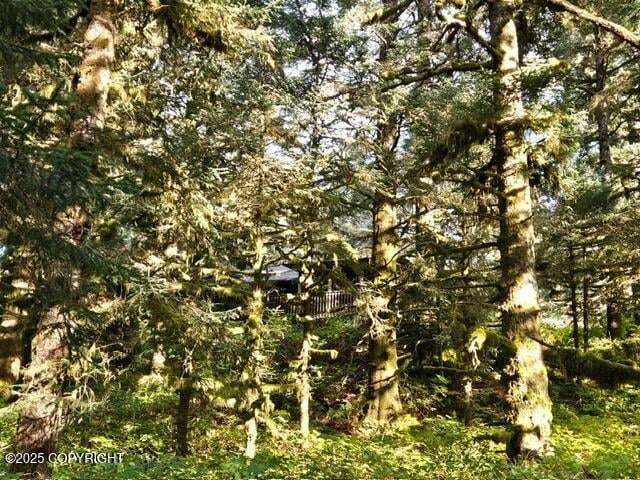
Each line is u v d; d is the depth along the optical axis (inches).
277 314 619.8
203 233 388.5
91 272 284.0
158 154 347.9
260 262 437.7
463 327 509.0
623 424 572.4
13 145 182.4
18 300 356.2
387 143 601.6
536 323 384.5
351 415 606.2
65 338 275.3
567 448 421.1
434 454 441.1
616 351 749.3
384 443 505.7
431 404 666.2
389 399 599.8
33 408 269.6
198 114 444.1
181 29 358.6
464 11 501.4
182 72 485.1
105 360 322.3
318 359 787.4
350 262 542.0
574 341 788.0
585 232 658.2
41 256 233.0
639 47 387.5
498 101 391.2
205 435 468.1
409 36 611.5
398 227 625.9
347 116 485.7
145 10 353.1
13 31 217.0
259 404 421.4
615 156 821.2
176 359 405.1
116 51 398.9
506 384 381.1
